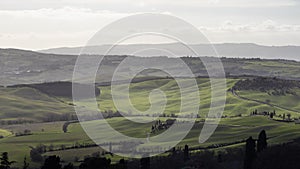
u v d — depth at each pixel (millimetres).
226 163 127688
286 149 129625
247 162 121250
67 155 134875
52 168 102938
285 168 114438
